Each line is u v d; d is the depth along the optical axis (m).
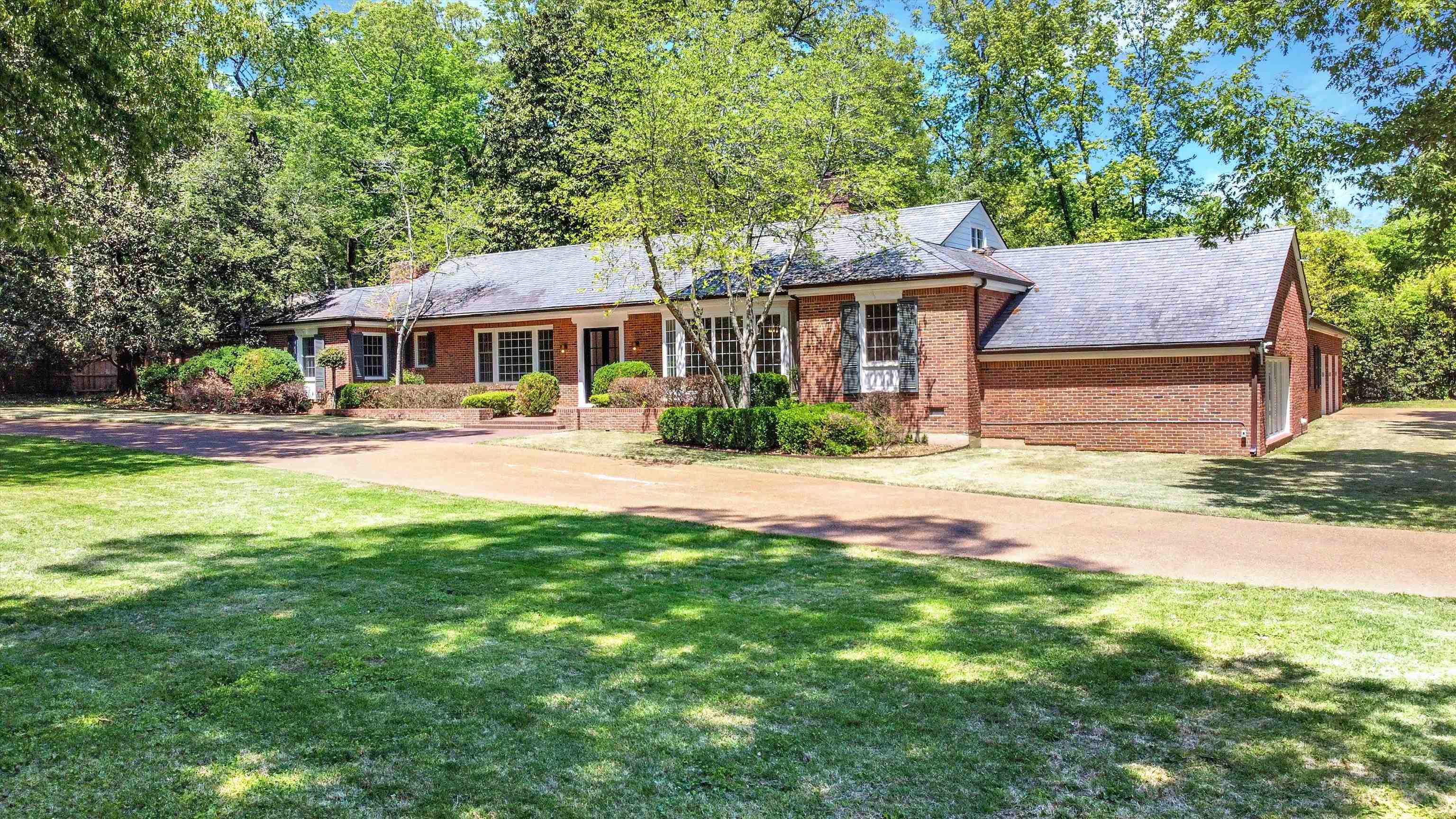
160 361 29.19
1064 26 36.06
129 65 14.95
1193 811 3.76
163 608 6.53
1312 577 8.01
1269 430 18.86
